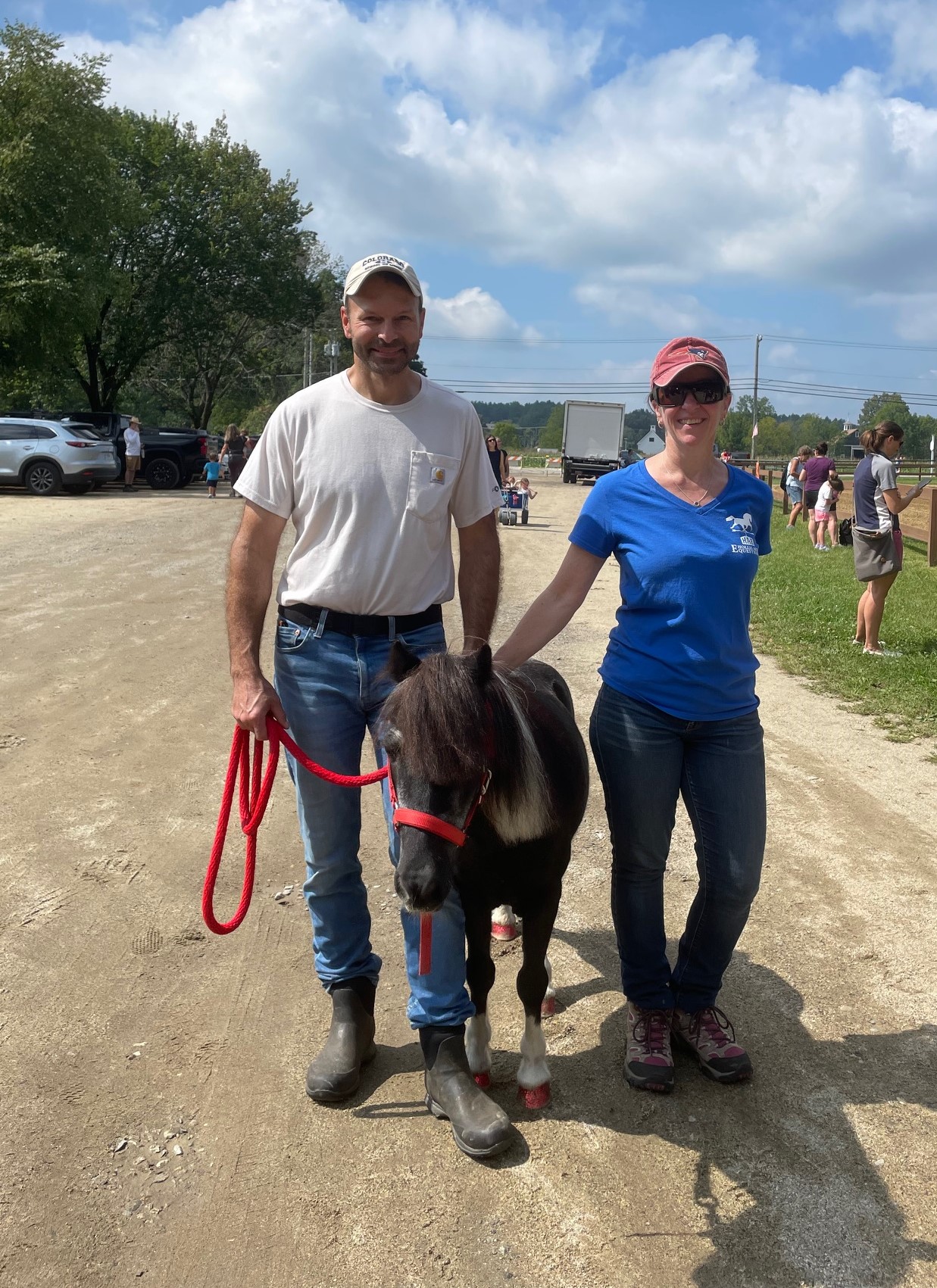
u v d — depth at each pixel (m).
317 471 2.66
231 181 33.75
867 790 5.12
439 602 2.88
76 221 25.02
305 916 3.74
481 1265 2.19
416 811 2.13
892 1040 3.02
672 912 3.82
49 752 5.32
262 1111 2.69
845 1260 2.21
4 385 26.94
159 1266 2.18
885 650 7.91
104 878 3.95
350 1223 2.31
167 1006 3.14
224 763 5.26
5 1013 3.07
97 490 23.11
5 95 23.86
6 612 8.74
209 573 11.09
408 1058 2.96
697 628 2.68
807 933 3.66
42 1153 2.50
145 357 38.94
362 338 2.56
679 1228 2.30
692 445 2.66
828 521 15.67
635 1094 2.79
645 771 2.73
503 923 3.66
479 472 2.84
